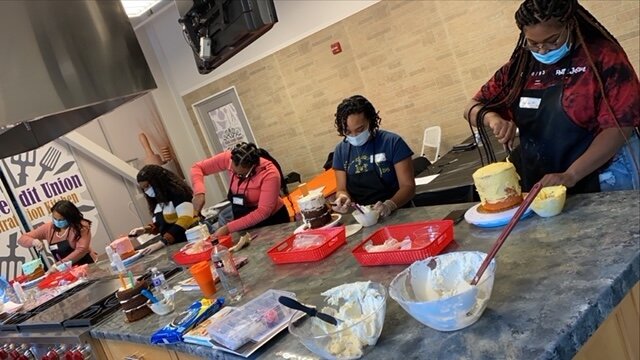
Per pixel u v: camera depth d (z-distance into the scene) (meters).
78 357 2.08
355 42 5.26
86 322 2.17
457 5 4.52
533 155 1.84
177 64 6.90
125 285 2.09
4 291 3.07
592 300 1.02
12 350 2.45
